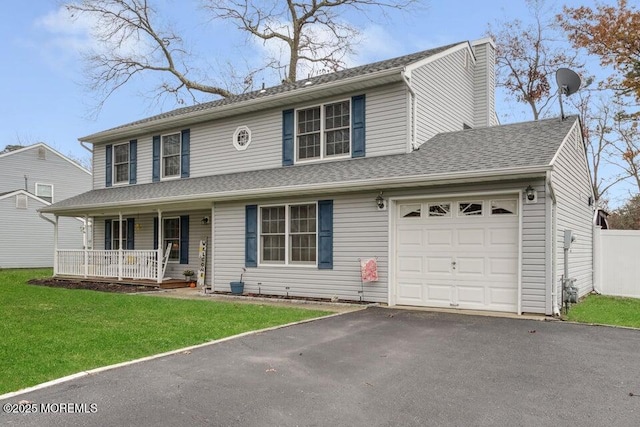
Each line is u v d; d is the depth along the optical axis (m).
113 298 11.26
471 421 3.69
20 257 24.67
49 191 27.50
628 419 3.74
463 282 9.11
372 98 11.39
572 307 9.54
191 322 7.84
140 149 16.48
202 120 14.62
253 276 11.99
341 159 11.73
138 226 16.72
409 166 9.80
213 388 4.45
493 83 15.59
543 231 8.28
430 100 12.06
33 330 7.11
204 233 14.80
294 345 6.17
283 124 12.84
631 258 12.61
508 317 8.18
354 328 7.31
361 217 10.30
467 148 10.16
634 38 18.67
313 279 10.97
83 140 17.92
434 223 9.48
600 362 5.34
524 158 8.49
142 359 5.44
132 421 3.67
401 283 9.81
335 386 4.51
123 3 23.08
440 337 6.62
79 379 4.70
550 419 3.73
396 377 4.78
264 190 11.10
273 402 4.09
